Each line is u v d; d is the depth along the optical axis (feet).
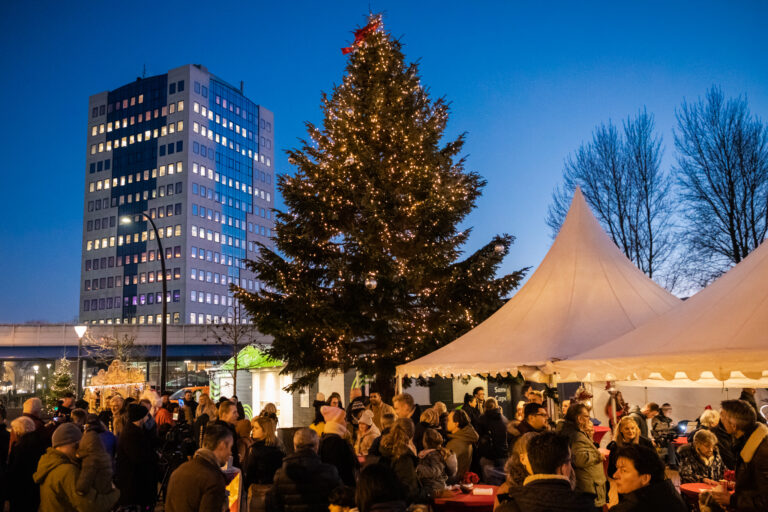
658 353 22.15
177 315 409.28
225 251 449.06
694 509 23.30
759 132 83.35
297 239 61.41
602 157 96.78
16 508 25.67
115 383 87.25
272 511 19.75
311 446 20.25
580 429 24.06
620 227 94.07
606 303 34.83
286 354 59.62
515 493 13.12
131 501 28.66
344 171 63.93
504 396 73.77
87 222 455.63
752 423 16.76
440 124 69.36
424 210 60.39
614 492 24.57
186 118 433.48
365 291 56.13
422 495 20.44
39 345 197.67
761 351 18.88
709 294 24.63
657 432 36.04
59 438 20.65
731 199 82.64
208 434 17.53
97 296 441.68
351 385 77.82
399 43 69.77
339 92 69.21
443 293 60.59
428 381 64.34
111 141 457.68
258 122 502.79
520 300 38.68
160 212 430.20
